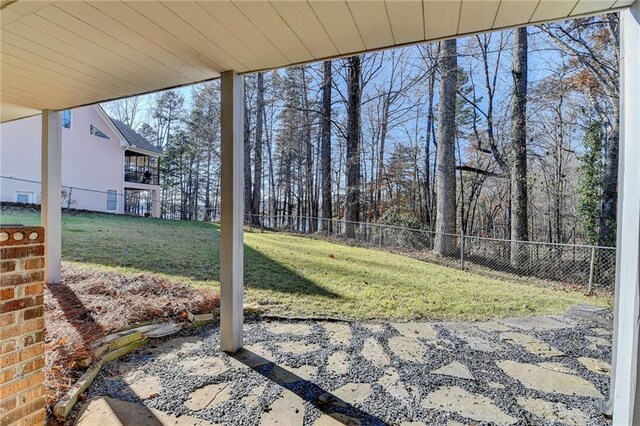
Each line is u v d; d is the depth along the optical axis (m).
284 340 3.08
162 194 19.84
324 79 12.17
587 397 2.19
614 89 7.45
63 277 4.50
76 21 2.01
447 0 1.75
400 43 2.30
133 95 3.53
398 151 12.95
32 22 2.02
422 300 4.43
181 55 2.50
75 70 2.81
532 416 1.98
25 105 3.99
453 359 2.73
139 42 2.28
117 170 13.50
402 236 9.49
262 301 4.17
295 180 15.52
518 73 8.55
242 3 1.80
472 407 2.07
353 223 10.23
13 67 2.75
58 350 2.51
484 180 11.69
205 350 2.85
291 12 1.89
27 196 10.26
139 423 1.85
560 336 3.27
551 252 7.10
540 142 9.98
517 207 8.23
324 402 2.09
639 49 1.71
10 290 1.52
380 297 4.50
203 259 6.12
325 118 12.23
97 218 9.88
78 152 11.95
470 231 12.09
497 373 2.51
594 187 7.75
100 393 2.16
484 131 11.41
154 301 3.79
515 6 1.81
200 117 18.38
